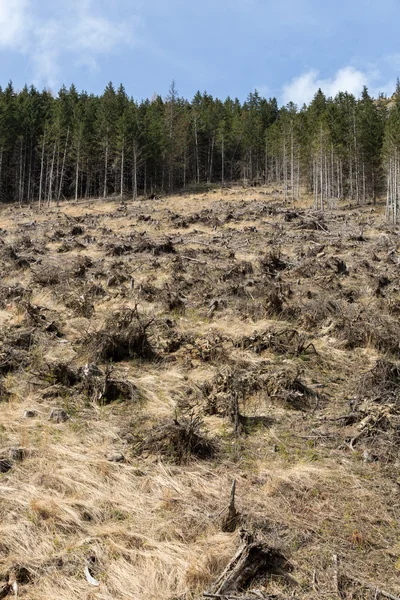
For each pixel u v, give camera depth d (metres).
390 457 4.88
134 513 4.02
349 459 4.89
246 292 11.88
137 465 4.78
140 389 6.59
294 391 6.32
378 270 15.47
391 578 3.29
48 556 3.46
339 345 8.46
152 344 8.38
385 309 10.62
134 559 3.46
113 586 3.20
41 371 6.76
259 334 8.75
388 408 5.68
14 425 5.44
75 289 12.13
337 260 15.36
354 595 3.13
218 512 3.99
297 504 4.12
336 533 3.75
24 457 4.80
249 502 4.14
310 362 7.66
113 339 7.74
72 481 4.38
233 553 3.42
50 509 3.93
